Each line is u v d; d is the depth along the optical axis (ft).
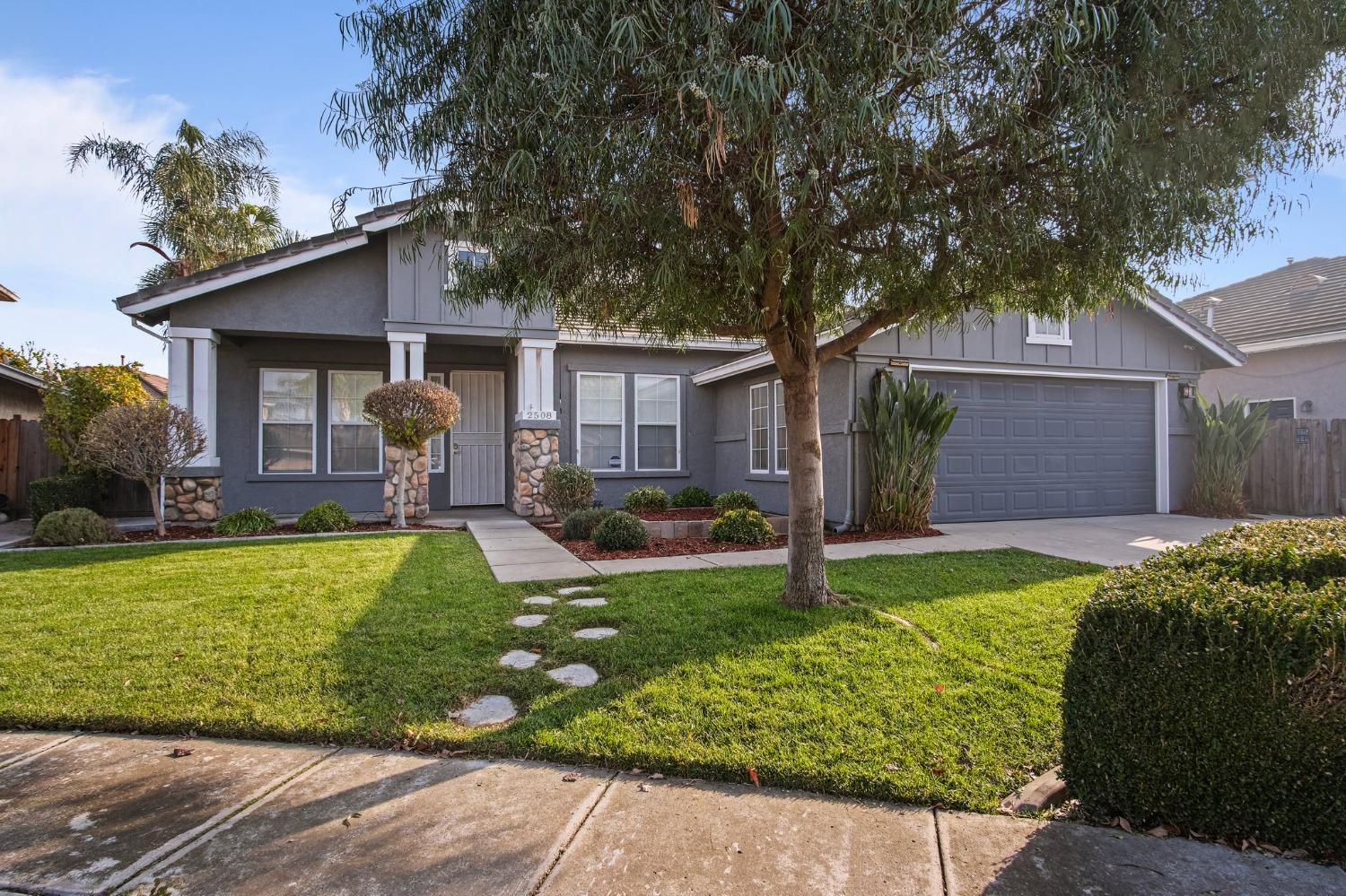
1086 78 10.38
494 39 11.40
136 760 9.74
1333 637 7.27
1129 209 11.48
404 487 32.96
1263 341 46.11
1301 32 10.52
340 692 11.77
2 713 10.80
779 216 12.44
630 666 12.81
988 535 29.55
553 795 8.79
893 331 32.24
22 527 33.68
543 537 29.50
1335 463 36.17
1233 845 7.75
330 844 7.68
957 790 8.73
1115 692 8.34
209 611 16.44
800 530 16.87
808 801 8.66
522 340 36.65
